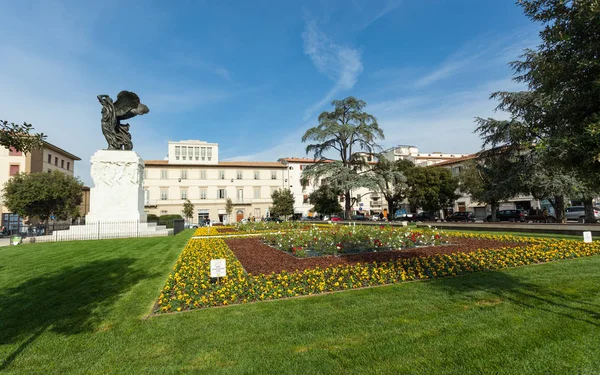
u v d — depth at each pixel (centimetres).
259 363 333
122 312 511
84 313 510
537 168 2169
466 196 5228
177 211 5625
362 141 3005
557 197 2230
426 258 852
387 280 662
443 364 320
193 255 1044
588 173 410
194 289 609
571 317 423
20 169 4253
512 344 355
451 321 428
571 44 394
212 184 5847
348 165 3067
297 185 6378
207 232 2289
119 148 2173
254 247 1302
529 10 420
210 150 6088
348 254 1005
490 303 497
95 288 668
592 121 376
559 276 656
